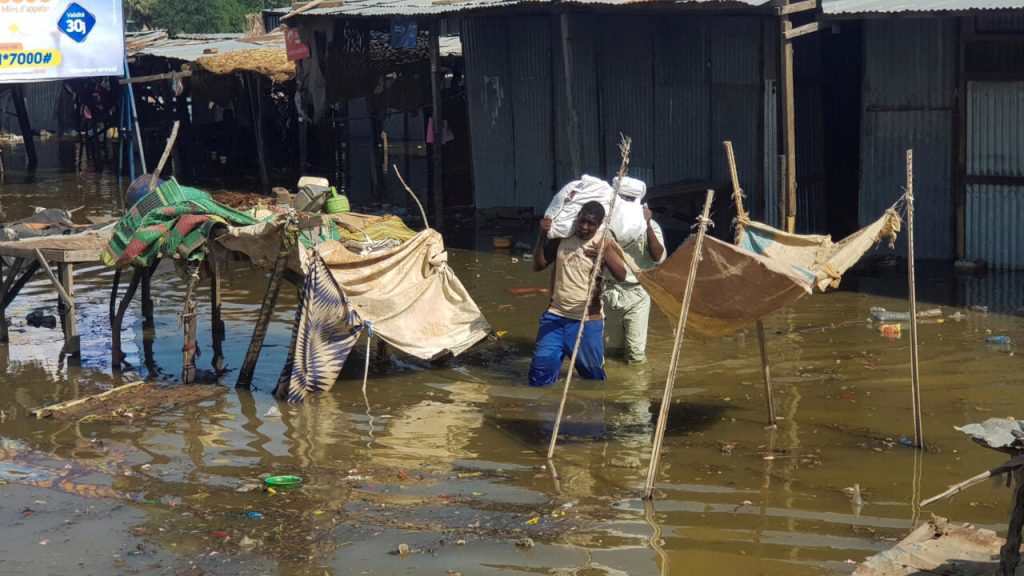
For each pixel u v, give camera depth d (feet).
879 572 16.25
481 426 25.36
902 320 32.96
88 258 31.81
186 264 29.86
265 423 25.86
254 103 75.51
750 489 21.08
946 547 17.04
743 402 26.43
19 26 62.08
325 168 76.02
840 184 47.93
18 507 20.95
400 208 59.88
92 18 64.49
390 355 31.91
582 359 28.27
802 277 21.52
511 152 54.65
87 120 87.86
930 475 21.56
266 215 33.50
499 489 21.44
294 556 18.63
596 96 50.26
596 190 28.53
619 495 20.99
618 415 25.86
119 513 20.62
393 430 25.22
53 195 69.41
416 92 63.21
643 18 47.80
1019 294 35.47
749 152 45.14
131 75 86.94
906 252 41.11
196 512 20.61
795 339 31.58
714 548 18.54
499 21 53.52
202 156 83.05
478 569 17.94
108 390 28.78
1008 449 15.31
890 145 40.86
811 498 20.57
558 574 17.71
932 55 39.37
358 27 61.52
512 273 42.32
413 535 19.36
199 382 29.48
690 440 23.95
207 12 165.27
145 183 34.71
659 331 33.30
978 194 39.22
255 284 41.70
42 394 28.50
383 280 29.86
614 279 29.35
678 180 48.08
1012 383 26.86
